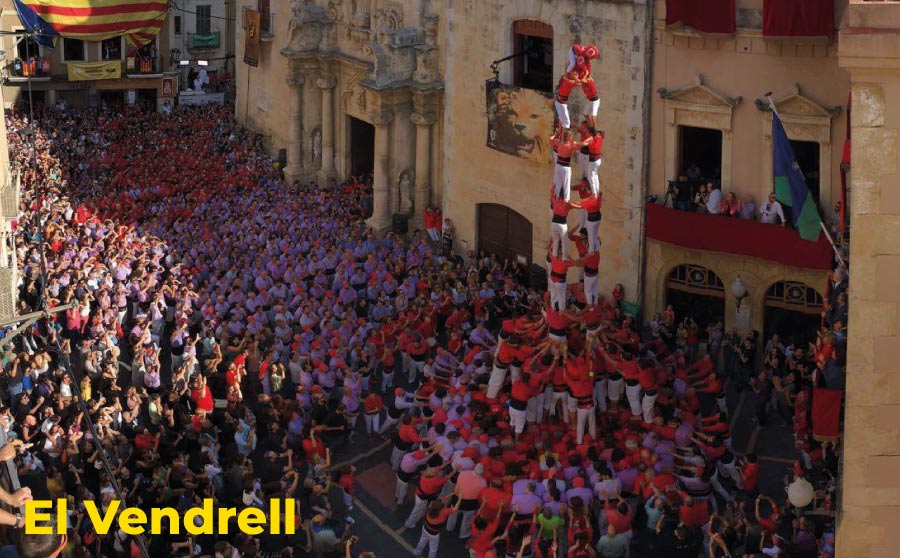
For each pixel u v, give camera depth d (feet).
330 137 207.82
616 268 151.74
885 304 66.85
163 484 110.93
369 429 134.10
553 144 113.39
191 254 170.09
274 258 166.50
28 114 244.63
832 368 98.27
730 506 107.24
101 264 159.74
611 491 107.34
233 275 161.89
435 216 181.98
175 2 260.42
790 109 133.08
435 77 180.14
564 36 151.53
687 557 101.60
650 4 140.77
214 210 191.01
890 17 64.34
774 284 138.62
